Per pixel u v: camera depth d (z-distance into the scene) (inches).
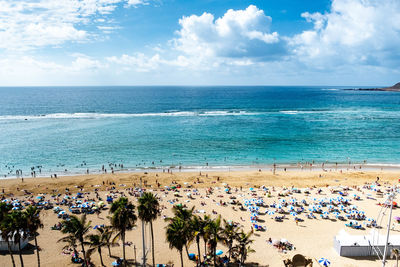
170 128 4886.8
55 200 1957.4
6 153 3334.2
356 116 6353.3
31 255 1282.0
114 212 1055.6
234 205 1889.8
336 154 3358.8
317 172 2714.1
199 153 3380.9
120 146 3673.7
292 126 5098.4
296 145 3757.4
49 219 1652.3
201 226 1078.4
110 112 7071.9
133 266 1199.6
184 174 2620.6
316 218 1702.8
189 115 6535.4
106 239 1194.0
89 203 1847.9
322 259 1215.6
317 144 3809.1
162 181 2410.2
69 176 2556.6
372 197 2015.3
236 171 2763.3
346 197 2027.6
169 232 998.4
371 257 1298.0
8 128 4800.7
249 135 4347.9
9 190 2166.6
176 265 1215.6
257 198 2016.5
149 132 4544.8
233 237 1136.8
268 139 4082.2
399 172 2691.9
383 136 4269.2
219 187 2240.4
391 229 1558.8
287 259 1192.8
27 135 4266.7
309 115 6574.8
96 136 4242.1
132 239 1448.1
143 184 2322.8
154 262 1221.1
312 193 2123.5
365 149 3565.5
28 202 1894.7
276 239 1398.9
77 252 1263.5
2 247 1311.5
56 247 1355.8
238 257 1256.2
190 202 1932.8
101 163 3009.4
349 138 4151.1
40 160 3093.0
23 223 975.6
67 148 3565.5
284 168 2851.9
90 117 6136.8
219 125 5191.9
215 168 2874.0
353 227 1585.9
